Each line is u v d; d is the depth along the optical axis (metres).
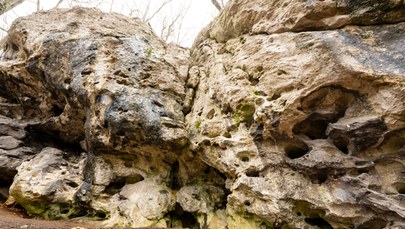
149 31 8.58
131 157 6.88
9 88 9.02
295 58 5.39
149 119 6.24
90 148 6.89
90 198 6.45
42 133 8.64
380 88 4.59
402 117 4.34
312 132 5.32
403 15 4.96
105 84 6.63
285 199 4.97
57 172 7.11
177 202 6.49
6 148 7.87
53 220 6.41
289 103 5.10
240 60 6.41
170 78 7.21
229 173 5.84
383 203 4.18
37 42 7.87
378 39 4.93
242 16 6.94
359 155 4.72
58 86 7.36
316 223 4.98
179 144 6.27
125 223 5.98
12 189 6.57
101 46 7.24
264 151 5.43
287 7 5.95
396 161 4.50
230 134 6.04
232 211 5.73
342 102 5.00
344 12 5.35
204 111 6.64
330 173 4.77
